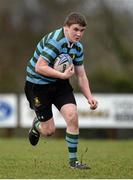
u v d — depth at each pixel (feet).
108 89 246.27
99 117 167.22
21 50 274.16
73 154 65.51
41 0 277.64
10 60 272.72
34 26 275.59
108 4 267.18
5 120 167.84
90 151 94.58
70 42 63.31
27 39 275.39
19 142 118.52
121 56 261.85
